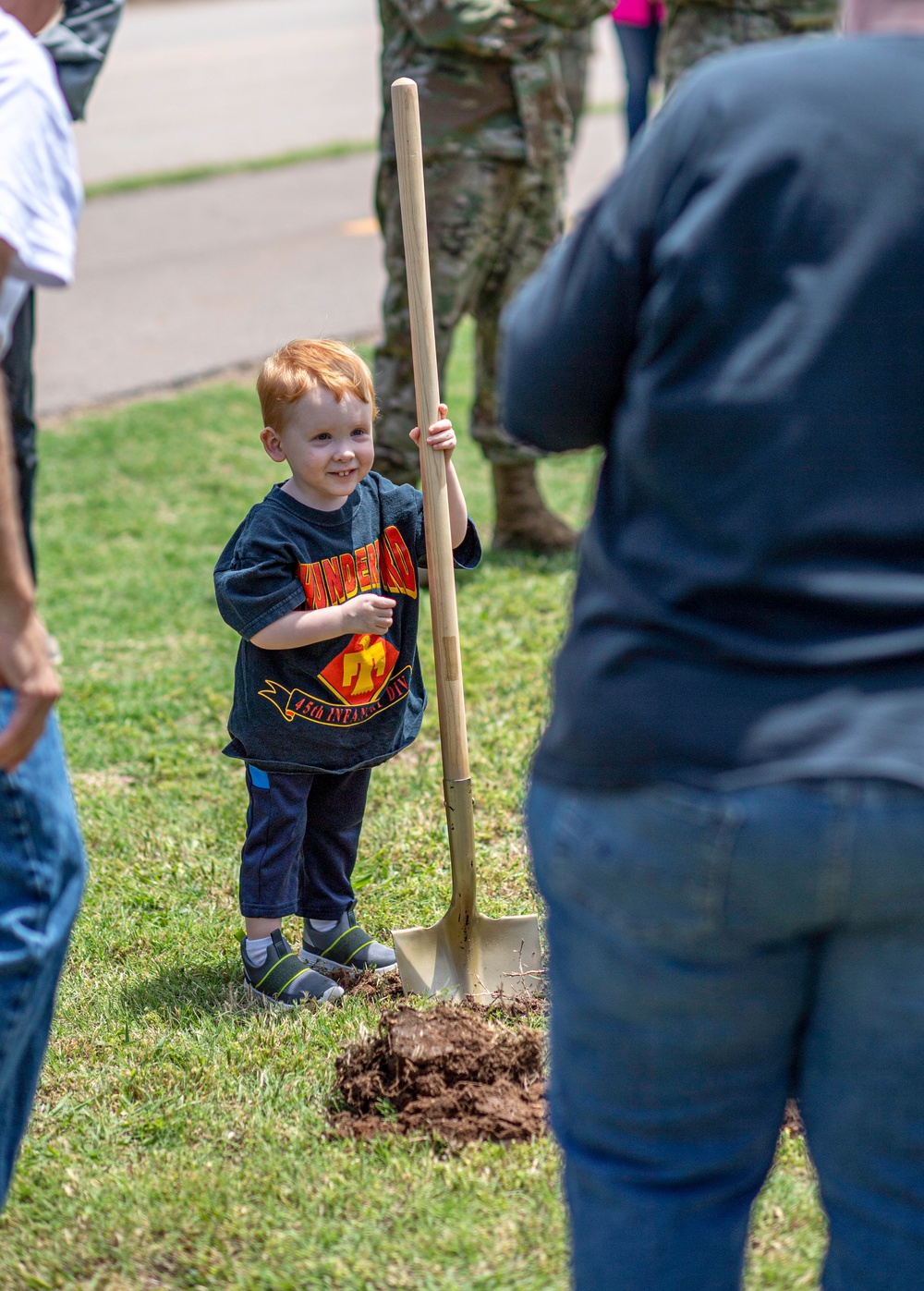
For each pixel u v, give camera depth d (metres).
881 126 1.53
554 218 5.57
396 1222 2.45
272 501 3.01
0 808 2.02
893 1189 1.72
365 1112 2.76
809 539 1.53
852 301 1.51
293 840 3.13
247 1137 2.70
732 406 1.53
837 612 1.53
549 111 5.38
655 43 10.94
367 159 15.73
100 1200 2.52
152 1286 2.35
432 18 5.07
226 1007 3.16
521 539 6.13
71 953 3.38
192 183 14.73
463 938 3.18
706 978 1.63
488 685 4.84
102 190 14.30
